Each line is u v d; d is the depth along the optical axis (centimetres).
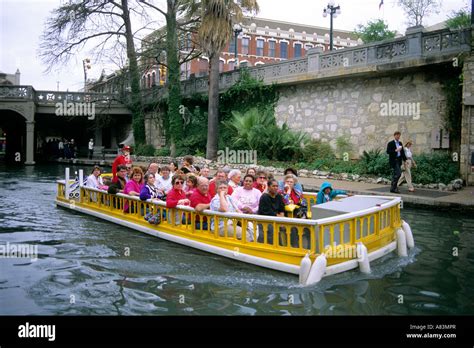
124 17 2781
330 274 586
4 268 656
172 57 2644
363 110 1781
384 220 706
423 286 570
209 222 729
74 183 1237
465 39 1393
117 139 3950
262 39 4691
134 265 663
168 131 2964
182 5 2412
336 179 1617
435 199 1097
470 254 714
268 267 623
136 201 920
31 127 2975
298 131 2042
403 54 1572
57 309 507
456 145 1486
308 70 1962
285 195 757
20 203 1307
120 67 2822
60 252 743
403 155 1258
